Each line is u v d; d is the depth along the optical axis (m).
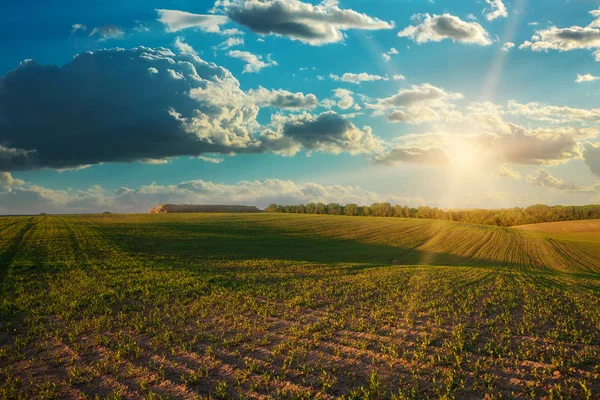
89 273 27.77
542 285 24.97
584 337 13.80
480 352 12.58
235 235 63.53
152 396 9.77
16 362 12.34
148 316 17.33
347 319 16.75
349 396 9.71
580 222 108.50
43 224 65.62
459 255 60.16
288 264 35.31
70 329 15.39
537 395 9.67
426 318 16.89
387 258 51.12
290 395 9.87
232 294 21.38
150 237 54.03
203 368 11.56
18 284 23.66
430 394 9.84
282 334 14.77
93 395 10.09
